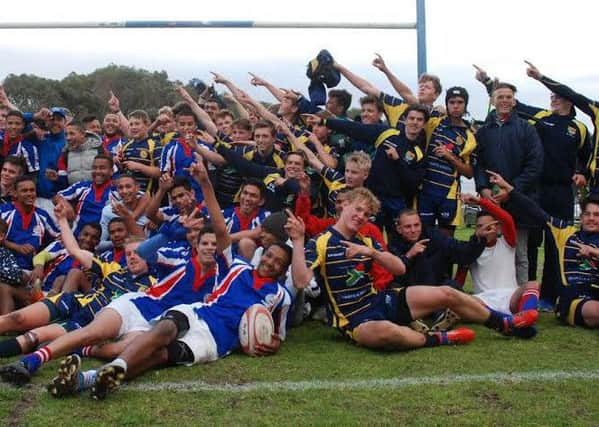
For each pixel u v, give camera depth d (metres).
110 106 8.70
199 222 4.71
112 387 3.61
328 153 6.85
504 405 3.58
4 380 3.86
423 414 3.44
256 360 4.43
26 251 6.16
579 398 3.69
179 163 6.91
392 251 5.64
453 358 4.48
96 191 6.82
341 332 5.00
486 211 5.73
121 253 5.62
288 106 7.40
